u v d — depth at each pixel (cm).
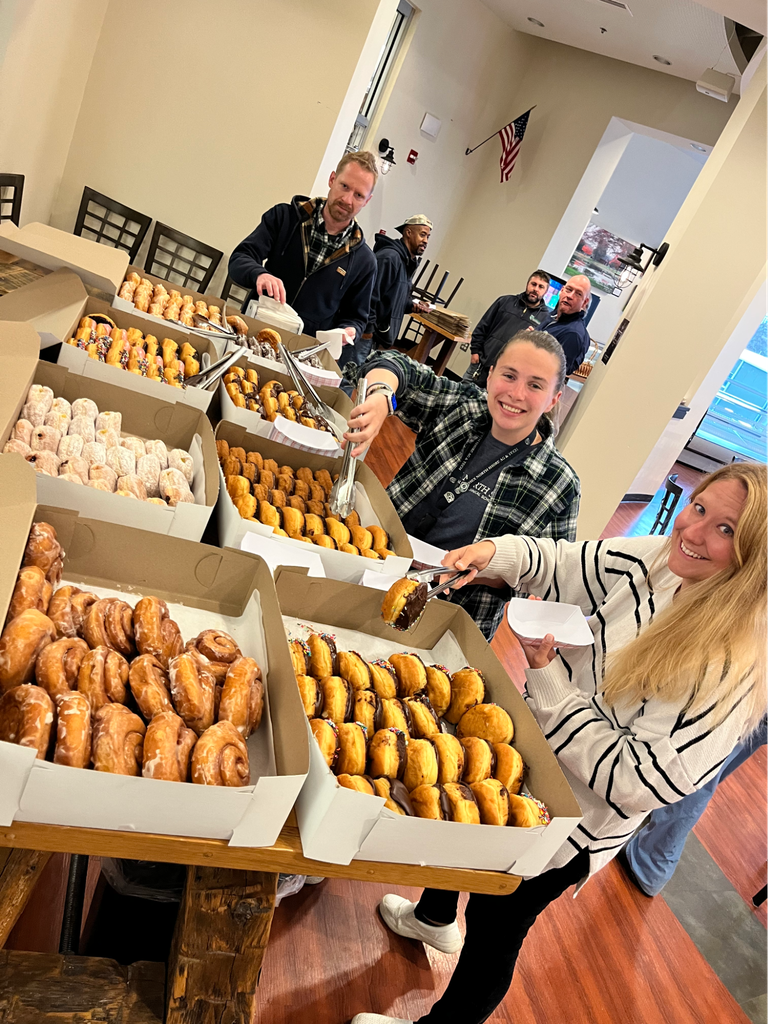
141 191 477
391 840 98
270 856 94
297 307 334
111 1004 102
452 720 133
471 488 190
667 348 463
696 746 117
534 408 176
